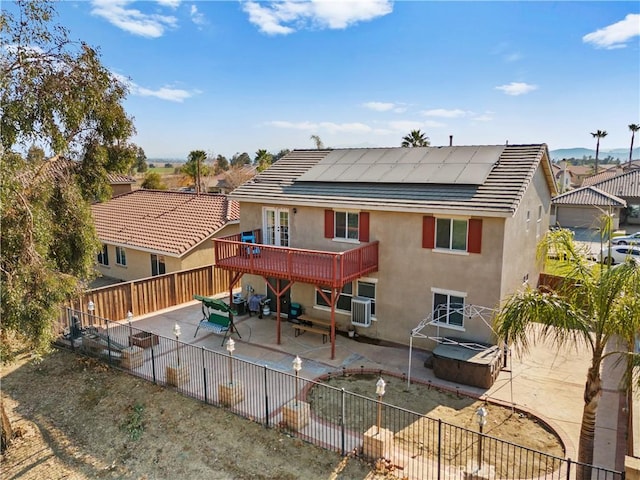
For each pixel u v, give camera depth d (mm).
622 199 45969
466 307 14789
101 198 14562
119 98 13367
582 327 8055
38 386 13977
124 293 19422
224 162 89188
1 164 9680
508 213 13352
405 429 11086
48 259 11852
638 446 8945
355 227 17141
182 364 14102
